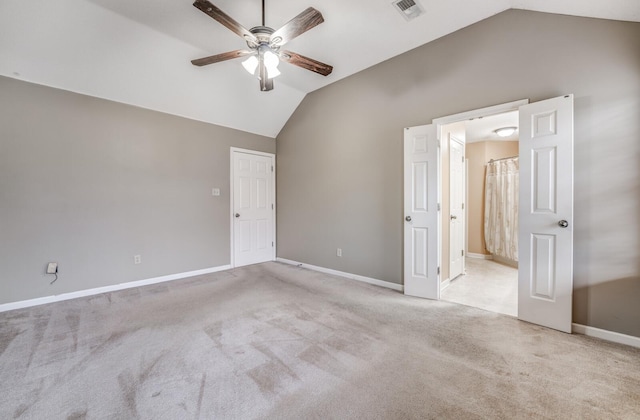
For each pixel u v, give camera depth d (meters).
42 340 2.06
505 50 2.43
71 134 3.00
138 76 3.12
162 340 2.06
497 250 4.87
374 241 3.44
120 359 1.81
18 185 2.72
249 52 2.40
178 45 2.93
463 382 1.57
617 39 1.97
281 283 3.52
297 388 1.52
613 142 1.99
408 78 3.07
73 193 3.01
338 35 2.78
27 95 2.75
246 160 4.55
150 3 2.31
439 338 2.07
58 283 2.93
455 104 2.73
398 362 1.77
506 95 2.44
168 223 3.71
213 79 3.52
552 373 1.64
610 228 2.01
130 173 3.39
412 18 2.52
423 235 2.96
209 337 2.11
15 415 1.33
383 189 3.34
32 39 2.47
